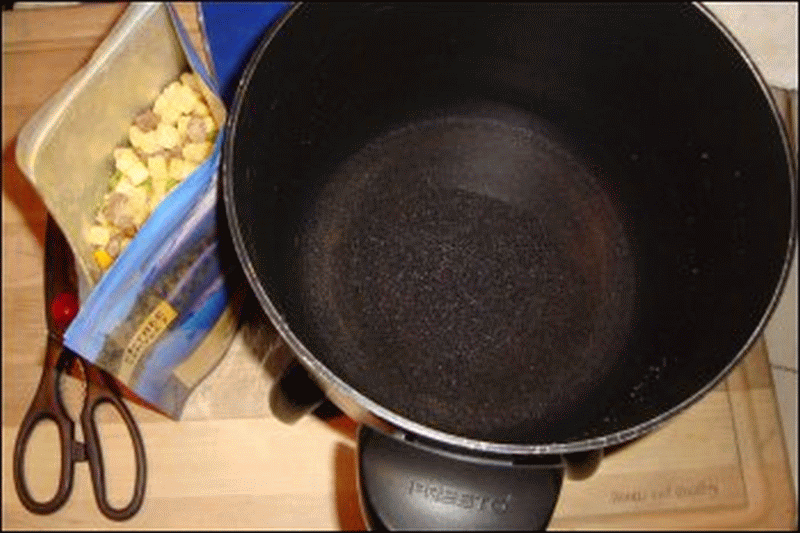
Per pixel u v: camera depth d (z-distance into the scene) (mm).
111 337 450
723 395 582
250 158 452
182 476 564
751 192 465
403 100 598
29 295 591
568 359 560
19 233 602
